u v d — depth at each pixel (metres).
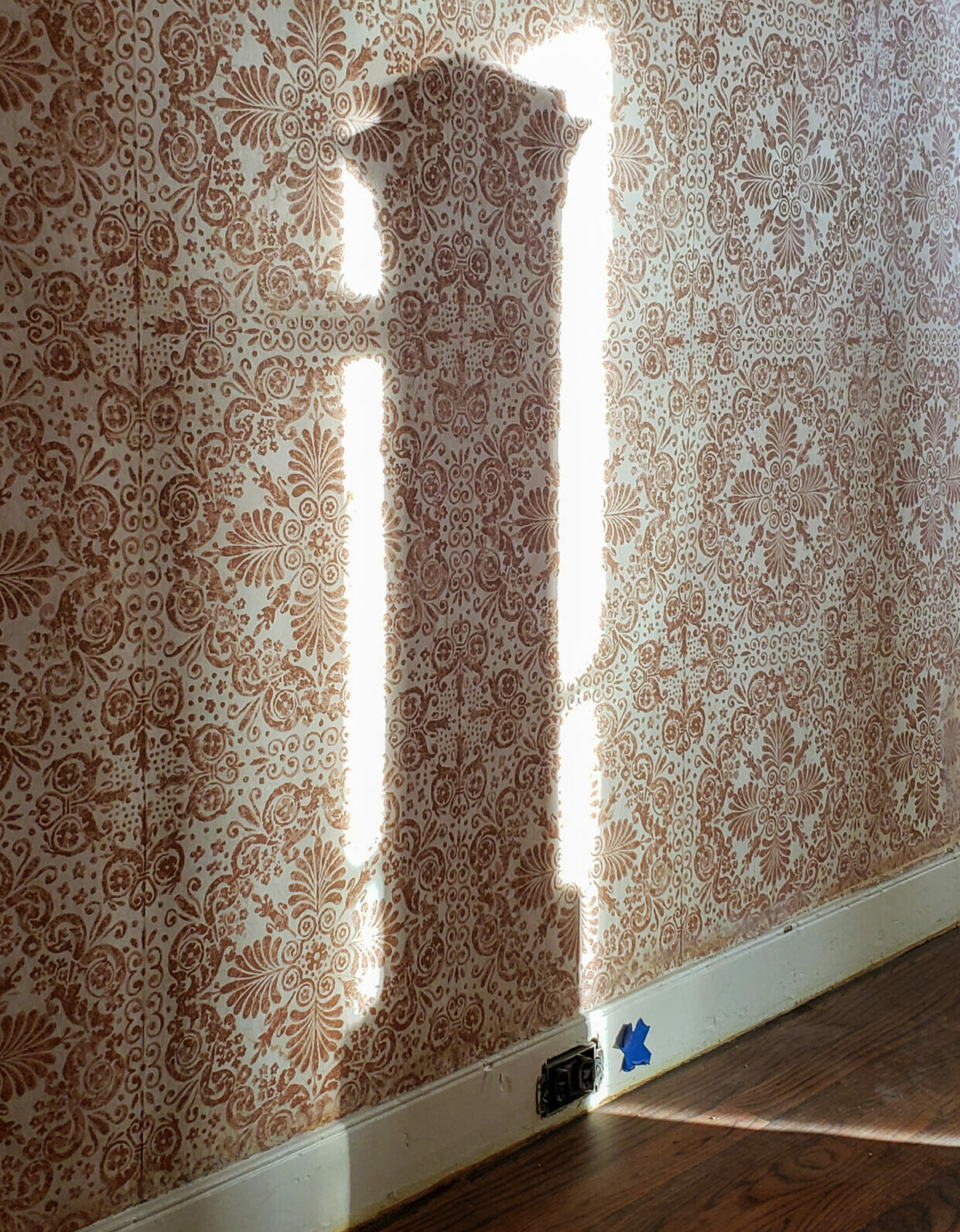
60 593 1.67
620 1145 2.36
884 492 3.12
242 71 1.79
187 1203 1.87
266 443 1.86
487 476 2.18
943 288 3.26
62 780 1.69
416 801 2.12
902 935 3.33
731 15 2.56
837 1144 2.37
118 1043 1.78
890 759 3.25
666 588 2.55
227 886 1.88
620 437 2.42
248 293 1.82
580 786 2.42
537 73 2.19
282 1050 1.98
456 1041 2.24
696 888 2.71
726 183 2.60
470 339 2.13
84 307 1.66
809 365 2.86
